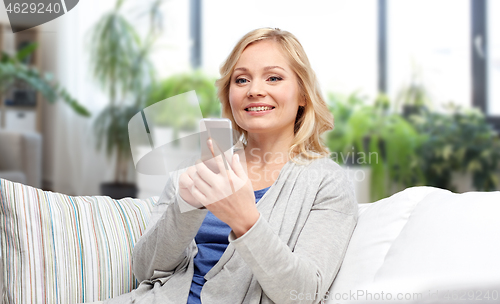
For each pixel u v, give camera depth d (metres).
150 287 0.85
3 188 0.98
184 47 4.00
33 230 0.95
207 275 0.81
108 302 0.84
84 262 0.96
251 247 0.67
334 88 3.56
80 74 4.06
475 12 3.24
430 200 0.81
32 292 0.92
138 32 4.02
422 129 3.29
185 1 4.02
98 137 3.93
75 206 1.03
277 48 0.93
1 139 3.35
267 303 0.74
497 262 0.60
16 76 3.86
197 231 0.82
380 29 3.52
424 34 3.40
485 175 3.10
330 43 3.63
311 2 3.68
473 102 3.24
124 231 1.03
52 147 4.08
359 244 0.84
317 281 0.71
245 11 3.89
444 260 0.65
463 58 3.28
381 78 3.50
